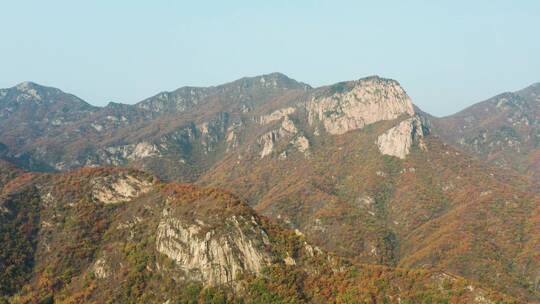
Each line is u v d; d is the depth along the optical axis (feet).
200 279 456.86
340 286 460.96
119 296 462.60
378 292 451.12
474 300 424.87
